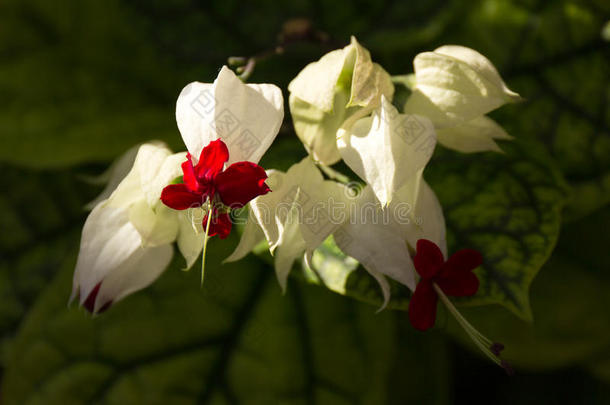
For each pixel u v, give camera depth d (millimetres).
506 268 212
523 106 256
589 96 256
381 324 248
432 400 268
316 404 241
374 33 272
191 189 188
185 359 243
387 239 196
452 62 202
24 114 265
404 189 196
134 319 245
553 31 262
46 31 266
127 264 205
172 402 239
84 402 240
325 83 195
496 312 267
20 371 243
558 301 271
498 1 264
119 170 219
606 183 247
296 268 216
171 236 204
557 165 239
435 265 195
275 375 242
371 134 194
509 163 233
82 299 199
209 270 248
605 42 260
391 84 201
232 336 246
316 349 245
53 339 244
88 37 270
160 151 200
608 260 272
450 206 226
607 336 271
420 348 272
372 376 245
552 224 219
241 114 188
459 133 211
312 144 201
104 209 203
